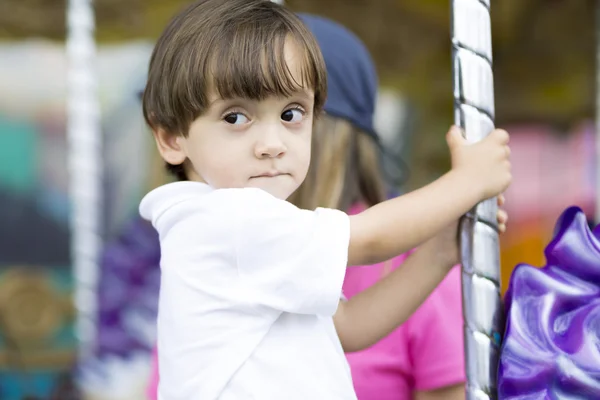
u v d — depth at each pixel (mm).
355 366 2199
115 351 6305
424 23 8062
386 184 2955
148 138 8625
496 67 8570
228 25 1709
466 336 1733
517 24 8242
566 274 1721
